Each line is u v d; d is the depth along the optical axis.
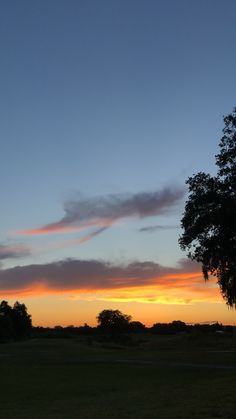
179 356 65.69
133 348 99.56
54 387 31.73
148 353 77.62
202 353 70.25
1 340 139.88
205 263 38.19
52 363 58.22
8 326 148.00
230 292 37.66
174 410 14.74
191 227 37.84
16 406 21.95
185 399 18.33
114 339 136.12
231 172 37.44
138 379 36.03
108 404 19.28
